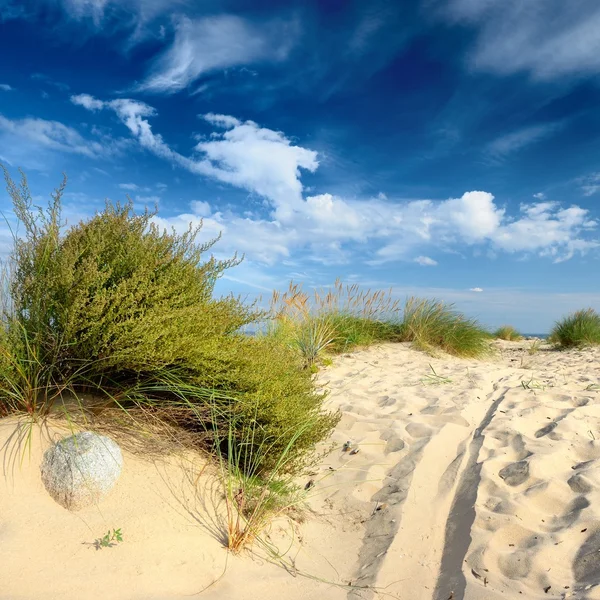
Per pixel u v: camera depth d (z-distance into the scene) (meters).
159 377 3.17
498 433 4.41
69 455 2.55
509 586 2.45
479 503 3.26
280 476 3.49
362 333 9.38
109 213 3.44
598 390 5.80
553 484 3.37
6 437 2.65
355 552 2.94
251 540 2.70
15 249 3.13
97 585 2.03
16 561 2.02
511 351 11.44
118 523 2.40
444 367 7.86
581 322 11.52
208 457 3.24
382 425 4.74
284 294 7.94
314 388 3.99
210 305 3.54
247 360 3.39
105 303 2.88
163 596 2.08
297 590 2.42
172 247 3.47
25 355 2.92
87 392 3.16
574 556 2.64
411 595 2.52
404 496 3.45
